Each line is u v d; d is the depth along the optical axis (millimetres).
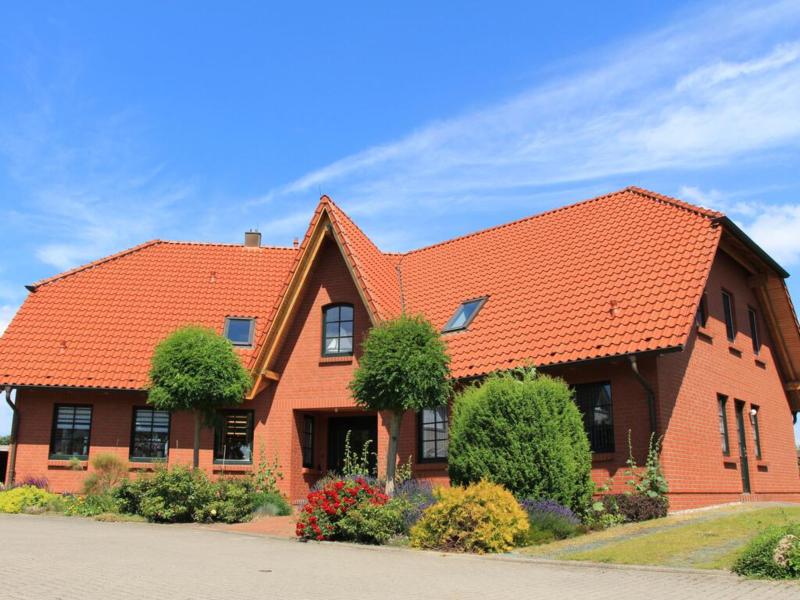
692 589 9109
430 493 16031
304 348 22594
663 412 16703
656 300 17297
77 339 23281
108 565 10453
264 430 22344
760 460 21766
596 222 22297
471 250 25125
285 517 18250
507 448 14961
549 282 20516
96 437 22531
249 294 25406
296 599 8359
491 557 12070
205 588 8922
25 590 8406
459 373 18844
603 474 17109
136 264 26641
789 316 23578
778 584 9258
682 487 16797
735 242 20406
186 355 18953
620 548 12297
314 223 22219
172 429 22781
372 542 13836
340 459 23531
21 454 22312
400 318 17828
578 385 18062
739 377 21266
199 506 17359
